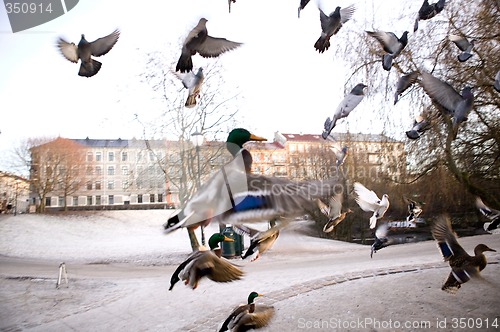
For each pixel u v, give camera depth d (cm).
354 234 2567
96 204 4400
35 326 886
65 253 2241
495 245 1441
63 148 4578
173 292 1074
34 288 1275
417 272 994
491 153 1544
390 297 798
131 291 1170
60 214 3291
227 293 991
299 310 773
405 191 1750
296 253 1805
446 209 1814
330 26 638
